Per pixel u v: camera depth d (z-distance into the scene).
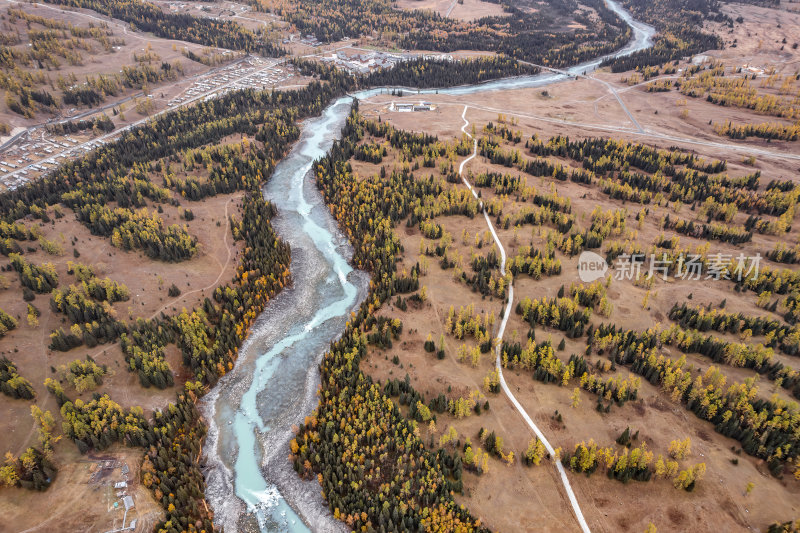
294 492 95.00
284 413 111.44
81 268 133.75
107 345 117.44
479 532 82.62
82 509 86.44
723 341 116.81
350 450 94.75
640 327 127.00
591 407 106.44
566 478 92.69
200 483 95.50
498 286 139.38
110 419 98.25
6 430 95.44
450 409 104.50
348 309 141.62
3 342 113.56
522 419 104.25
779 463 92.06
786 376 107.94
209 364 117.50
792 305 128.62
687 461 93.62
